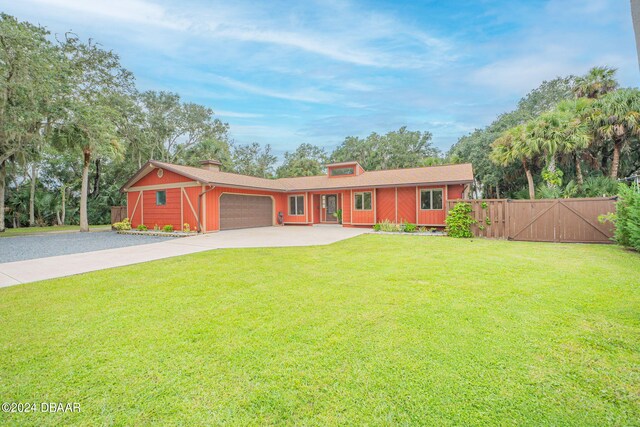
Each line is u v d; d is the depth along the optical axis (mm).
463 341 2891
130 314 3742
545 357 2602
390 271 5840
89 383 2338
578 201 9820
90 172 26922
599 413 1938
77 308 3986
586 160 18125
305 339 2990
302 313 3684
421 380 2293
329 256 7680
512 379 2297
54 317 3674
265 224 19203
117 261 7375
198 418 1955
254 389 2229
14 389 2277
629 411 1952
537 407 1997
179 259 7551
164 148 32031
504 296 4215
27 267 6730
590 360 2553
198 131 34031
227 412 2004
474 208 11617
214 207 15305
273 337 3049
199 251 8891
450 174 15500
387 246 9438
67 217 25062
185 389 2246
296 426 1869
